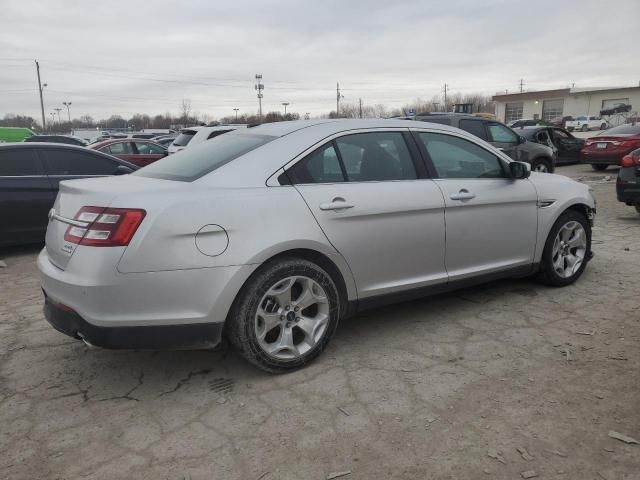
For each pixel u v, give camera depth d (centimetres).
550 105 6216
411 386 321
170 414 298
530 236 455
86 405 310
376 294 373
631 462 248
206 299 301
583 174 1534
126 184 327
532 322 414
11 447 270
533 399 303
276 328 337
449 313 438
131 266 285
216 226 302
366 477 244
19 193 686
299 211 330
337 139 365
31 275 596
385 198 365
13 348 389
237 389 324
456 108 3109
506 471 245
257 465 254
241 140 369
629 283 503
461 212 405
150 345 297
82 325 293
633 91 5503
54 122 9625
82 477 247
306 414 295
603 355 355
